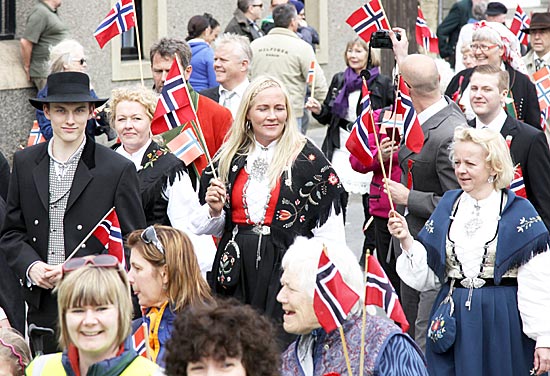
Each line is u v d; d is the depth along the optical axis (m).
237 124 8.27
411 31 18.64
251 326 4.87
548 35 14.61
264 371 4.86
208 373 4.83
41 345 7.02
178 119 9.04
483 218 7.82
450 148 8.80
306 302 5.94
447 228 7.93
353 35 25.58
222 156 8.34
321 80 16.36
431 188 9.14
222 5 20.95
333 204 8.20
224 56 11.43
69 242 8.05
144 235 6.81
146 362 5.70
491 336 7.82
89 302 5.52
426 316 9.00
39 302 8.10
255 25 18.58
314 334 6.05
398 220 8.05
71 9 17.55
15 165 8.24
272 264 8.08
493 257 7.77
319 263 5.82
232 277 8.15
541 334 7.67
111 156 8.21
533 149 9.18
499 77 9.32
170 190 8.89
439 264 7.91
